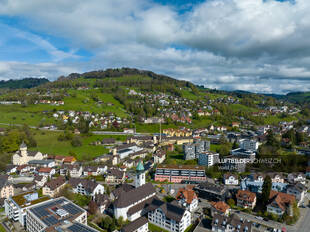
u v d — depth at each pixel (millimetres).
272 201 112875
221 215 101125
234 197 127812
